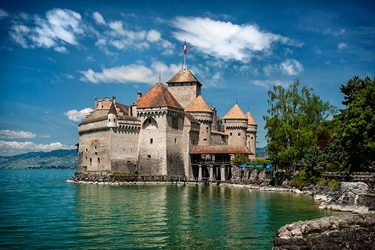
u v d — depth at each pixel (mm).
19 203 54562
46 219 40750
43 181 126062
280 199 58688
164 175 104312
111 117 104625
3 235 33156
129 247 29562
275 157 81625
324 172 65000
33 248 29188
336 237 22781
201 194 68188
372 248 22797
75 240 31516
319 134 87125
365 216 23672
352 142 52750
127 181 100125
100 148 107875
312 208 47750
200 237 32531
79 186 92312
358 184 44125
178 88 130500
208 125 120750
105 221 39594
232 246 29766
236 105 133125
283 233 23531
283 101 83875
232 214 43906
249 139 142625
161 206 50812
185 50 133125
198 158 113688
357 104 52250
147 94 112688
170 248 29297
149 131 108688
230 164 103125
